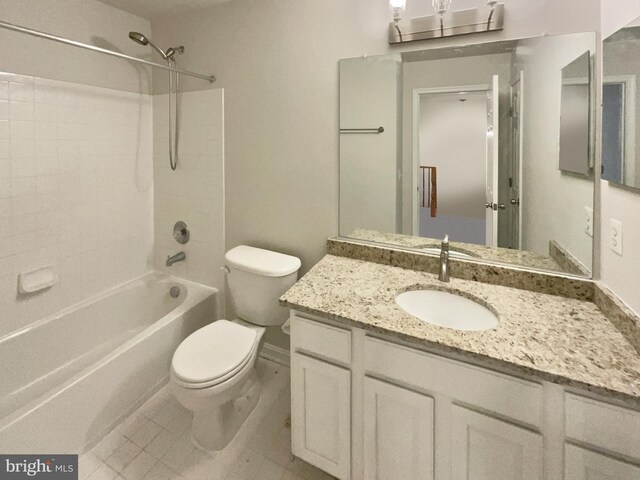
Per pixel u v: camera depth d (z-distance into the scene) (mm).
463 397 990
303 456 1333
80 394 1463
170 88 2082
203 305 2121
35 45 1687
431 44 1443
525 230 1365
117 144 2115
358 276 1483
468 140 1428
